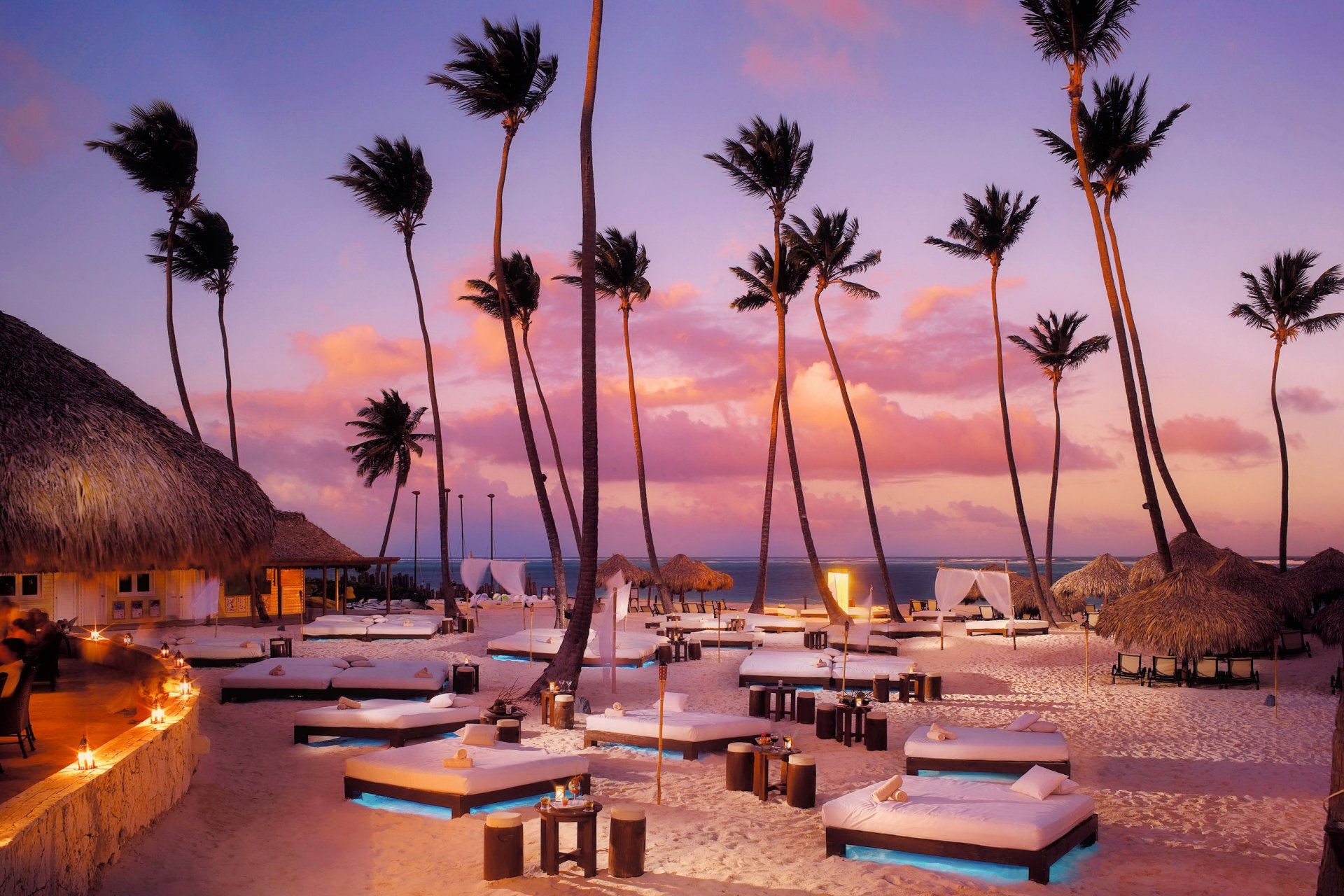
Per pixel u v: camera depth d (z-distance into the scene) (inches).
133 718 430.3
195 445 367.9
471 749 415.2
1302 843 341.1
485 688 726.5
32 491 288.4
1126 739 539.5
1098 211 942.4
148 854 299.9
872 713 521.3
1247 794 413.1
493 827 301.4
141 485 315.6
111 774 279.7
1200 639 735.7
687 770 459.5
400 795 380.8
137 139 1163.9
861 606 1472.7
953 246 1263.5
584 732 530.9
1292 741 533.3
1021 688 751.7
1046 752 425.4
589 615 665.0
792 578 5017.2
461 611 1455.5
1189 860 321.1
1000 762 427.8
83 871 255.4
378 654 929.5
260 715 587.8
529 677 791.1
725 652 991.0
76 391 343.9
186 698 403.9
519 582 1105.4
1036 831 298.4
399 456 1937.7
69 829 243.6
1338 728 241.9
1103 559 1462.8
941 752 433.1
